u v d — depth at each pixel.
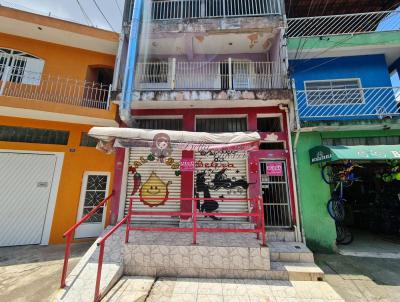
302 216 5.86
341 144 6.34
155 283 4.05
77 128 6.88
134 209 6.37
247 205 6.19
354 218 8.74
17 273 4.30
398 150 5.30
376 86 6.90
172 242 4.68
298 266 4.47
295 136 6.32
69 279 3.88
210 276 4.27
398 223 7.12
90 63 7.54
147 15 7.15
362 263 4.98
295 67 7.32
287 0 7.96
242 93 6.21
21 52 6.98
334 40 6.89
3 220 5.93
